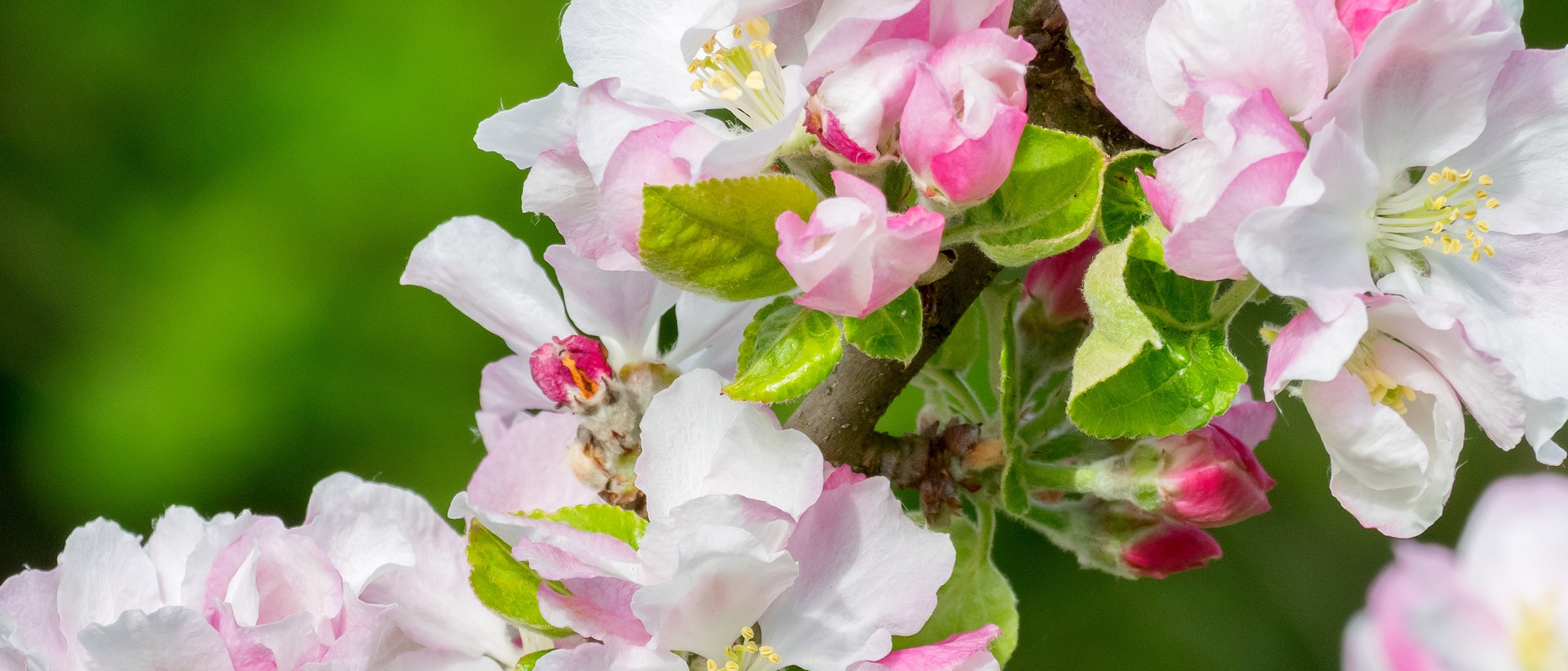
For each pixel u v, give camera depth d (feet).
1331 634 3.99
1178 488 1.53
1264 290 1.41
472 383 3.86
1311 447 4.10
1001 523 4.04
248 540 1.49
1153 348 1.40
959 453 1.57
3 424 4.11
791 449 1.43
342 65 3.96
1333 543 4.06
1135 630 4.04
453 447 3.83
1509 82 1.41
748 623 1.42
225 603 1.47
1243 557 4.09
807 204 1.37
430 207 3.88
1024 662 3.99
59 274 4.14
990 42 1.38
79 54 4.21
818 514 1.44
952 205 1.38
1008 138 1.37
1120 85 1.39
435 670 1.53
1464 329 1.36
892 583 1.43
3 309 4.14
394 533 1.52
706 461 1.44
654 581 1.41
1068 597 4.04
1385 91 1.39
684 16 1.45
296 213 3.90
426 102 3.90
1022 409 1.59
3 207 4.16
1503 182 1.42
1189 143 1.37
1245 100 1.34
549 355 1.56
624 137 1.38
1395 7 1.38
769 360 1.39
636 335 1.59
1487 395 1.38
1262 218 1.33
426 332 3.86
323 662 1.45
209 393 3.83
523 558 1.40
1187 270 1.36
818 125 1.39
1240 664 3.99
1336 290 1.35
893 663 1.42
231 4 4.13
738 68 1.43
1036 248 1.40
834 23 1.40
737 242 1.37
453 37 3.93
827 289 1.36
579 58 1.45
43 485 4.02
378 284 3.87
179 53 4.15
